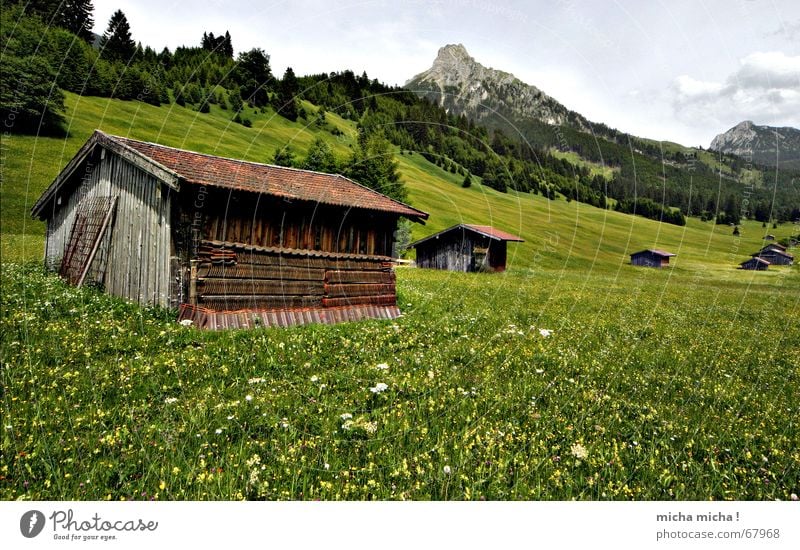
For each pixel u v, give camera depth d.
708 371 10.05
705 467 5.40
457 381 8.12
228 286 12.30
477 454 5.31
